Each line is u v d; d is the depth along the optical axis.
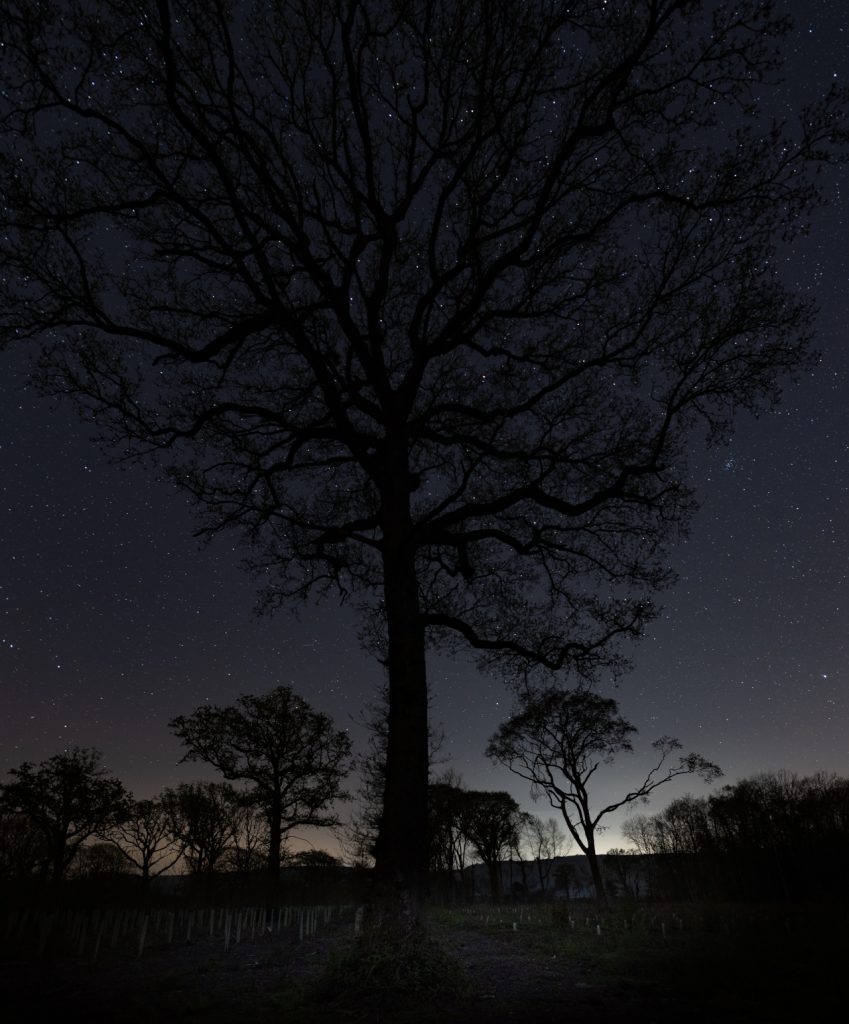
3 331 12.52
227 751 34.12
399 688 10.67
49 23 11.10
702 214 12.50
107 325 12.76
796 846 30.66
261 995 8.36
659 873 40.06
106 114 12.10
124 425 13.59
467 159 12.12
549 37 11.39
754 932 14.67
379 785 37.44
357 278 12.94
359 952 8.41
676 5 10.48
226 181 11.60
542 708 35.28
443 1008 7.17
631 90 11.91
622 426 14.04
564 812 37.38
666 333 13.26
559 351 14.30
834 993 7.26
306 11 12.22
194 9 11.81
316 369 12.59
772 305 12.30
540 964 10.88
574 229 13.48
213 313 14.41
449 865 48.00
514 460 14.93
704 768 35.28
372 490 16.58
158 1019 6.95
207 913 26.08
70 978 10.49
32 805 31.84
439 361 15.42
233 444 14.73
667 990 8.18
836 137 11.29
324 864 40.31
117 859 40.50
